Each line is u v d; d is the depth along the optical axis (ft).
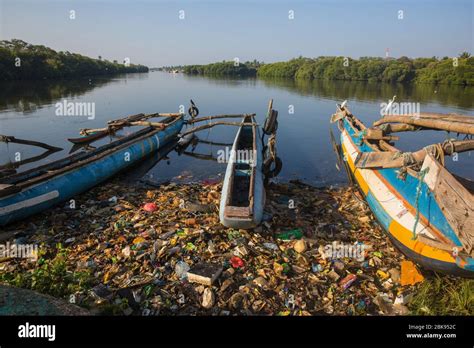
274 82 243.19
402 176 27.78
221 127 85.30
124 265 24.22
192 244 26.91
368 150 39.96
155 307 20.03
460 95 143.13
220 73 379.14
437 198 23.26
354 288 22.59
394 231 26.89
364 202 37.40
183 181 46.98
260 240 28.27
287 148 64.39
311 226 31.48
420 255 23.68
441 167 22.93
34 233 29.58
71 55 271.28
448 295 21.30
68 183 36.47
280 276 23.31
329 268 24.67
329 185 45.39
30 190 32.30
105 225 31.07
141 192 40.42
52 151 59.47
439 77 203.00
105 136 65.67
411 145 67.51
